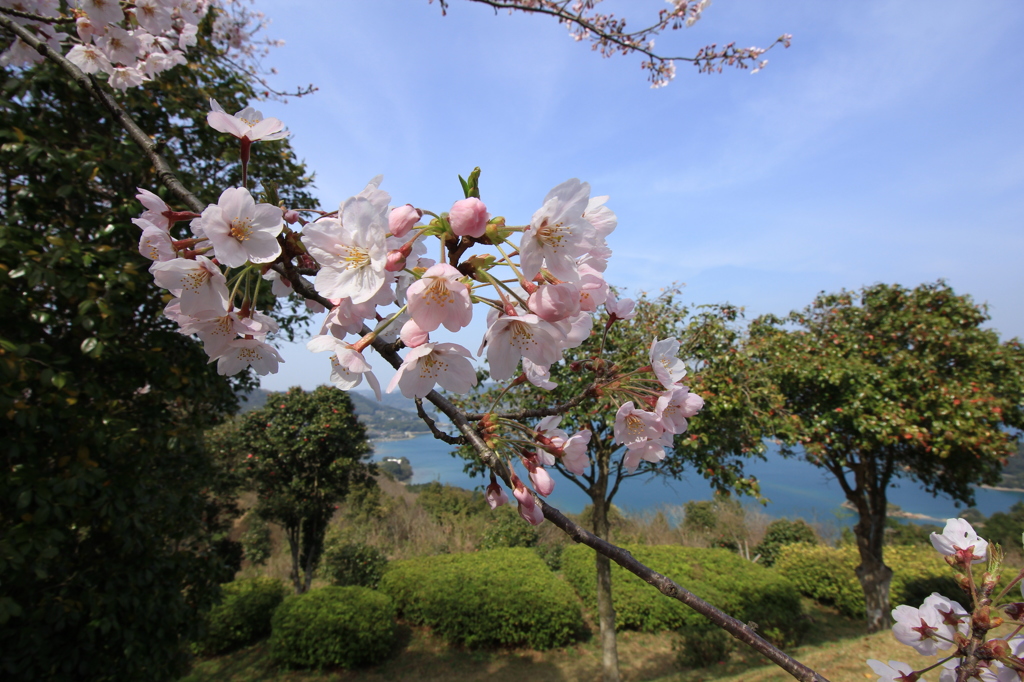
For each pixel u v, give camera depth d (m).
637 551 9.47
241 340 1.17
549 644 7.05
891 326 7.23
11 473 2.51
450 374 1.16
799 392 6.80
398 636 7.43
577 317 1.09
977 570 1.40
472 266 0.98
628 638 7.34
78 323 2.68
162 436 3.26
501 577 7.72
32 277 2.50
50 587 2.81
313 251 0.98
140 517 2.96
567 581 9.18
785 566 9.98
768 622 6.99
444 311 0.98
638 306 5.64
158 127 3.64
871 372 6.30
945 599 1.34
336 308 1.16
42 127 2.98
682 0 3.91
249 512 11.56
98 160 3.01
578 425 5.13
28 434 2.58
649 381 1.51
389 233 0.97
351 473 10.16
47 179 2.94
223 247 1.00
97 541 3.04
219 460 9.07
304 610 6.79
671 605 7.53
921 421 6.27
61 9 2.65
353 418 10.41
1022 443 6.75
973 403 5.91
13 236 2.61
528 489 1.13
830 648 5.65
